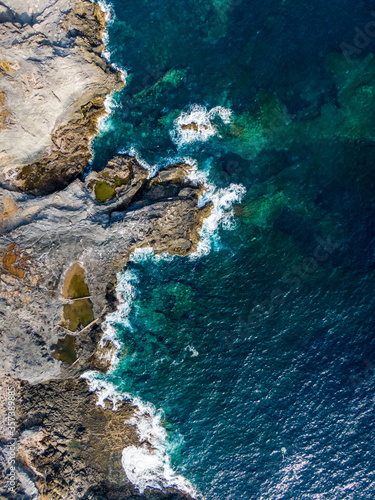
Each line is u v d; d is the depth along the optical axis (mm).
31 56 20047
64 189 21484
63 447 21453
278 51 22297
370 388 22188
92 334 21938
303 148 22438
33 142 21156
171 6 22703
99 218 21734
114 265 22141
